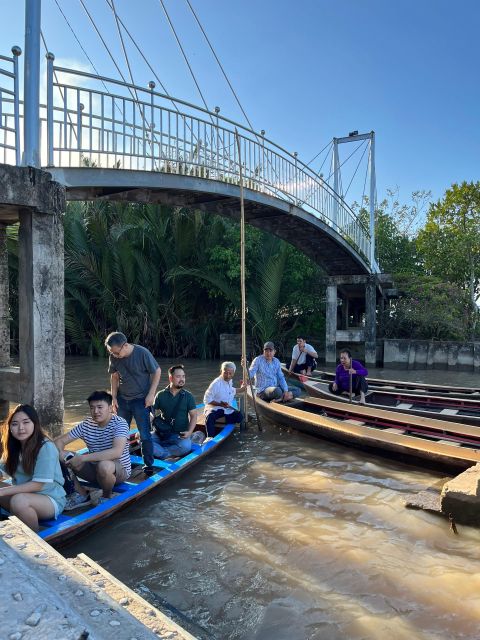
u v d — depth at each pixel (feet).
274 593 11.36
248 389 28.84
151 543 13.73
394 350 65.10
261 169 43.78
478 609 10.75
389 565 12.55
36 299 20.68
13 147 21.07
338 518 15.31
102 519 14.38
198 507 16.19
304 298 70.38
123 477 16.31
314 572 12.23
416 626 10.18
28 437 13.21
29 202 20.22
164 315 70.28
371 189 75.41
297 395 30.14
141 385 17.78
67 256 69.31
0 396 22.30
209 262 67.41
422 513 15.51
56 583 6.72
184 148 34.04
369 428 21.56
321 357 71.26
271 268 62.75
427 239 80.43
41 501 12.98
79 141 25.61
